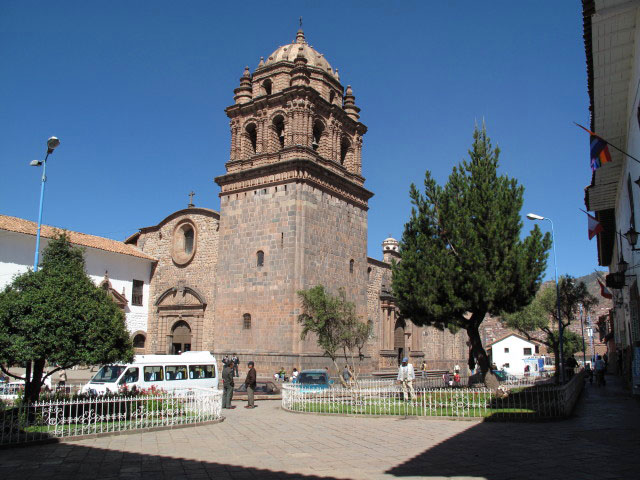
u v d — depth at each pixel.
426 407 19.61
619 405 20.89
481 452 11.83
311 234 37.91
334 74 44.78
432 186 26.03
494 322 95.81
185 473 10.42
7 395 20.72
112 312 17.58
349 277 41.28
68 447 13.22
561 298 41.88
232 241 40.28
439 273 24.09
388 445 12.98
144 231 47.69
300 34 44.38
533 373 57.44
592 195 28.97
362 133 45.12
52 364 17.50
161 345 43.53
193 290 42.50
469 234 24.05
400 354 53.47
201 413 17.88
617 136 21.34
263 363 36.38
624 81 17.59
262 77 42.06
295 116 39.25
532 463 10.62
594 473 9.73
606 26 15.03
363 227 43.84
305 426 16.69
